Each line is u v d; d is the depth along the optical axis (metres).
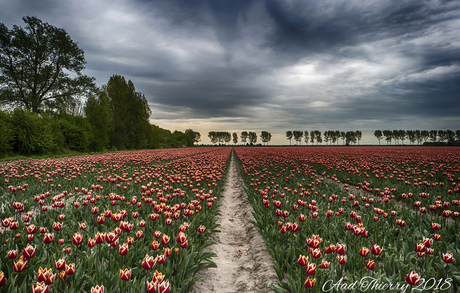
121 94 62.22
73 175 14.62
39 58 44.69
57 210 7.98
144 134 70.06
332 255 5.17
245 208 10.62
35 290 2.92
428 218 7.32
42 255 4.90
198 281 5.25
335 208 9.09
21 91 43.59
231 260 6.42
